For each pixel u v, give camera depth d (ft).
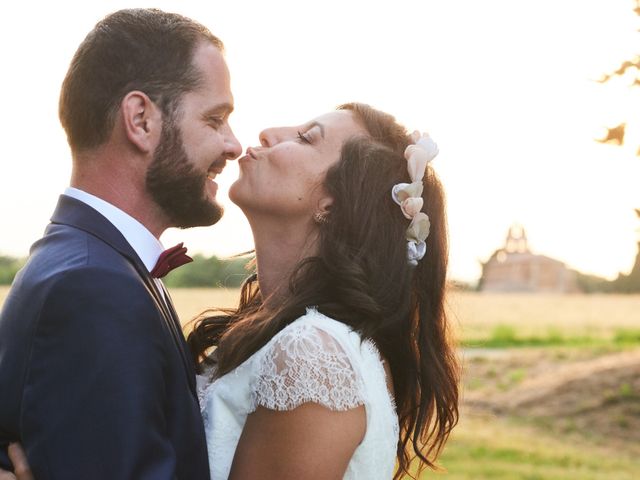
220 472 7.67
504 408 39.83
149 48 7.25
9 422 6.51
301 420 7.22
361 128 8.82
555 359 51.21
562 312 96.94
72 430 6.21
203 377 8.63
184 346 7.43
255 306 9.46
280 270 8.66
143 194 7.34
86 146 7.32
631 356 45.01
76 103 7.29
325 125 8.66
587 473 27.63
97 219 7.09
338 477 7.30
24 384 6.40
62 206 7.30
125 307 6.45
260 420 7.38
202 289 54.08
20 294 6.68
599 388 39.70
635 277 129.49
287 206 8.46
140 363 6.37
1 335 6.72
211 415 7.85
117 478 6.12
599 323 83.35
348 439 7.32
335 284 8.10
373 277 8.21
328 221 8.39
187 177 7.36
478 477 25.79
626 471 28.55
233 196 8.63
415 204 8.32
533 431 35.78
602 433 35.37
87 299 6.41
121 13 7.45
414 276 8.79
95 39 7.32
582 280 155.02
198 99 7.39
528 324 81.46
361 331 7.83
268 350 7.47
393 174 8.52
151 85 7.22
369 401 7.49
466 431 34.22
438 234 8.93
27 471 6.34
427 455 9.10
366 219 8.30
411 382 8.56
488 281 157.89
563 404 38.86
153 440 6.30
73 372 6.28
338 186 8.41
